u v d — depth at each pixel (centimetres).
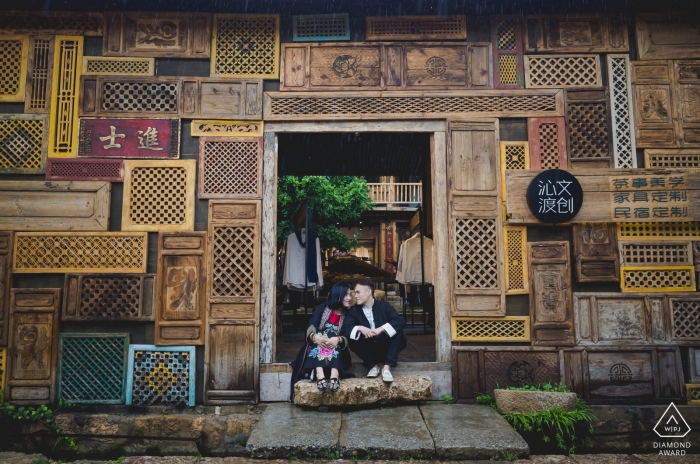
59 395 452
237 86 485
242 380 454
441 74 492
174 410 451
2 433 435
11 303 454
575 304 468
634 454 423
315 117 483
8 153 470
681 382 456
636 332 463
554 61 494
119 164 473
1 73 478
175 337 456
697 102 489
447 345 467
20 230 463
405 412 421
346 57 493
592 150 483
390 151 690
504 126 490
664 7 491
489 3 486
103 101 478
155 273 466
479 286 467
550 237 476
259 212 471
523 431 411
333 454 360
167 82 482
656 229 475
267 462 363
